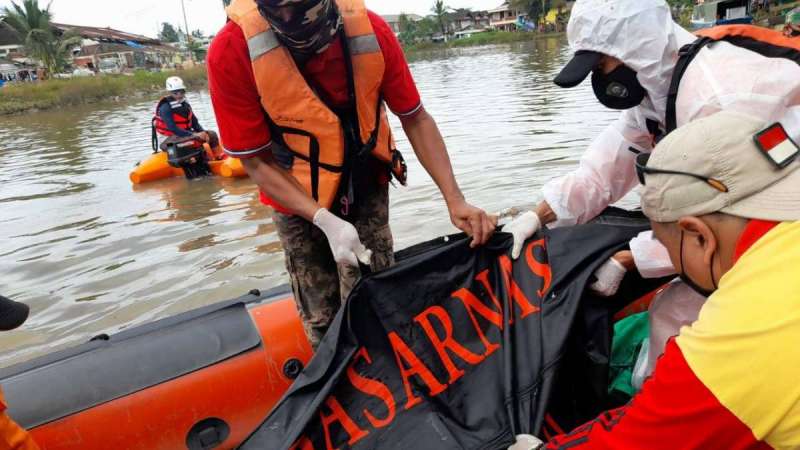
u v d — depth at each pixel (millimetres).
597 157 2252
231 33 2008
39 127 17312
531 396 1740
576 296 1860
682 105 1767
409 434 1730
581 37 1880
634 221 2264
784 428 1023
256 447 1707
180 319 2623
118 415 2285
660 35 1801
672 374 1138
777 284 1032
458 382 1834
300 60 2025
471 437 1706
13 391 2270
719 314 1094
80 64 49625
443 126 9383
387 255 2484
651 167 1236
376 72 2090
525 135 7883
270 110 2049
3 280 4625
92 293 4223
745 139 1127
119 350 2441
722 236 1165
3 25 48406
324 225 2078
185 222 5742
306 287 2432
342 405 1772
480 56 34406
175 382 2377
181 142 7688
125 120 17172
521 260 2008
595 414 1895
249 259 4559
